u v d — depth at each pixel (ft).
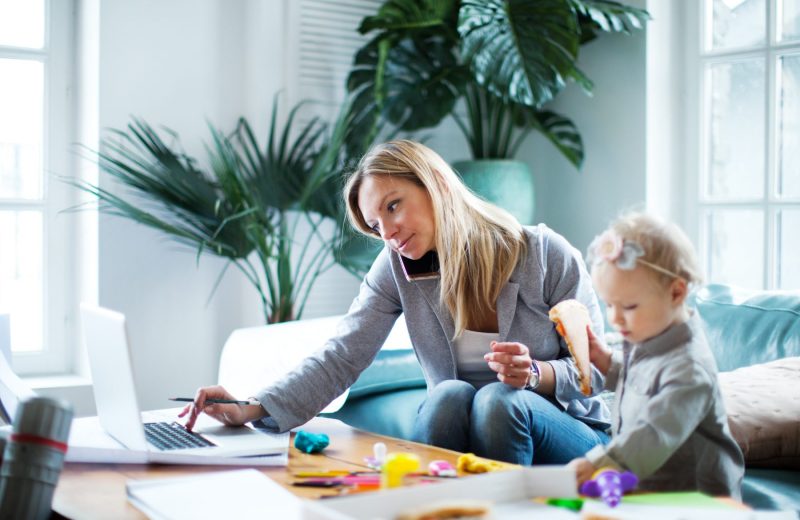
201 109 9.78
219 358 9.94
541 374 5.58
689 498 3.55
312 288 10.54
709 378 3.91
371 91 10.27
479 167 9.69
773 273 9.14
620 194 9.86
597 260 4.06
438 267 6.05
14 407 5.41
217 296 9.93
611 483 3.49
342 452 4.99
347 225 9.54
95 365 5.20
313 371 5.82
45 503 3.72
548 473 3.61
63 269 9.90
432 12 10.13
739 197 9.43
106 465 4.73
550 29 9.27
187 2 9.67
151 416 5.86
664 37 9.69
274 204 9.65
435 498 3.37
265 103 10.09
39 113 9.77
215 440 5.08
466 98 10.35
